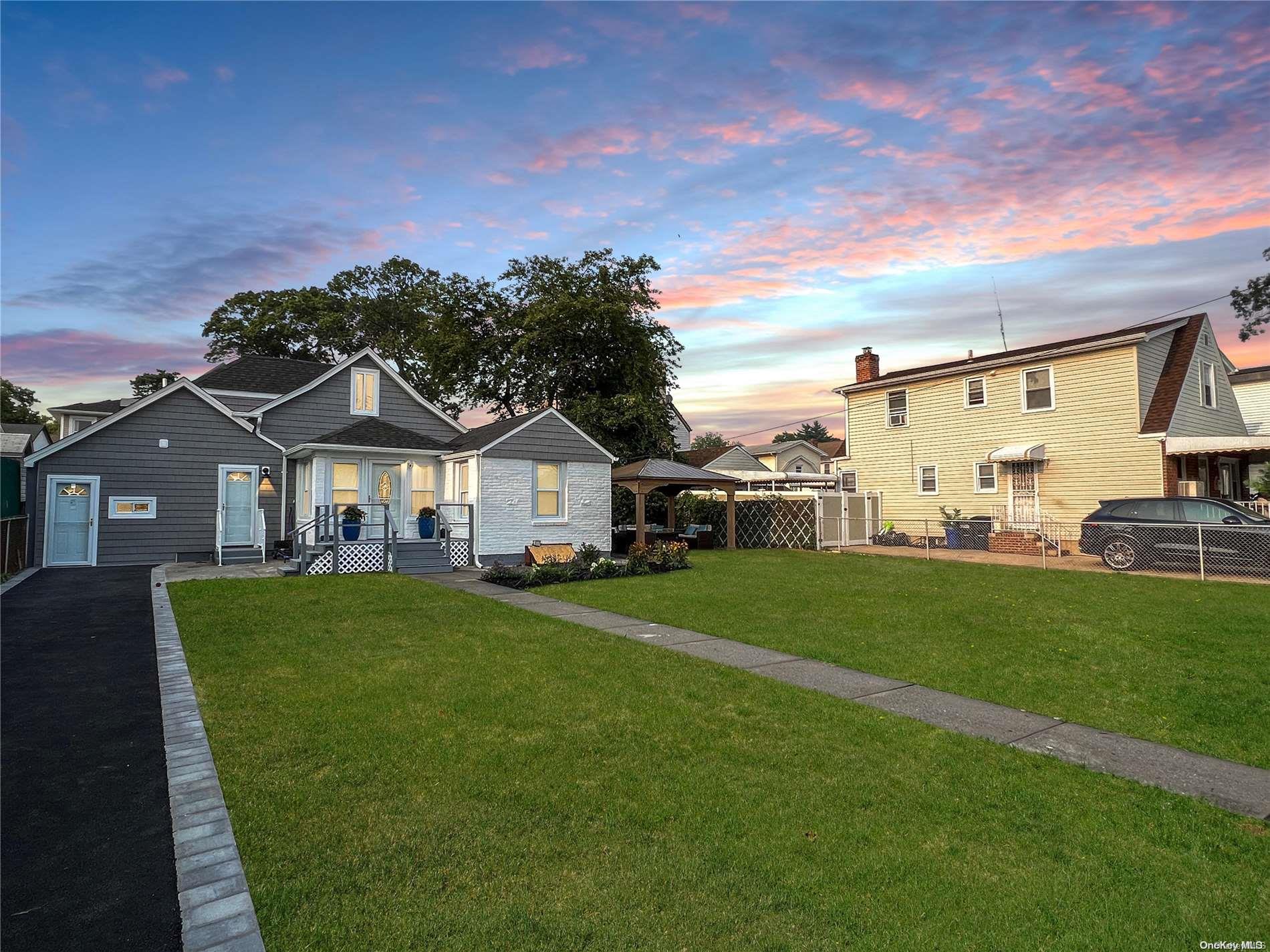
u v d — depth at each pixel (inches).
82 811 169.9
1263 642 362.0
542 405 1323.8
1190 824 171.6
